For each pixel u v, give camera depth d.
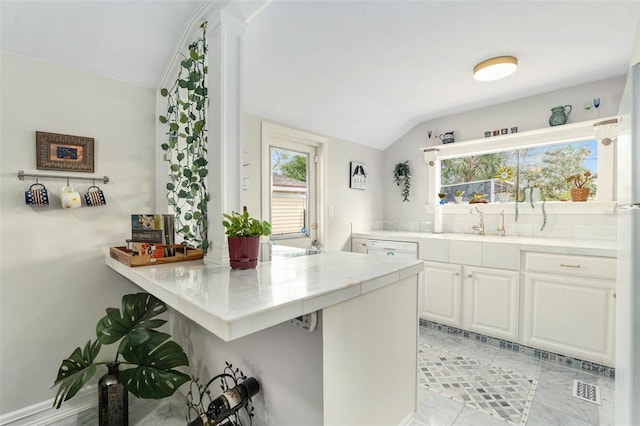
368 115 3.08
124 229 1.86
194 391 1.67
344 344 1.10
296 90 2.44
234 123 1.45
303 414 1.06
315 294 0.94
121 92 1.85
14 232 1.53
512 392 1.85
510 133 2.85
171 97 1.96
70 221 1.68
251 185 2.57
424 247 2.90
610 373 2.01
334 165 3.29
